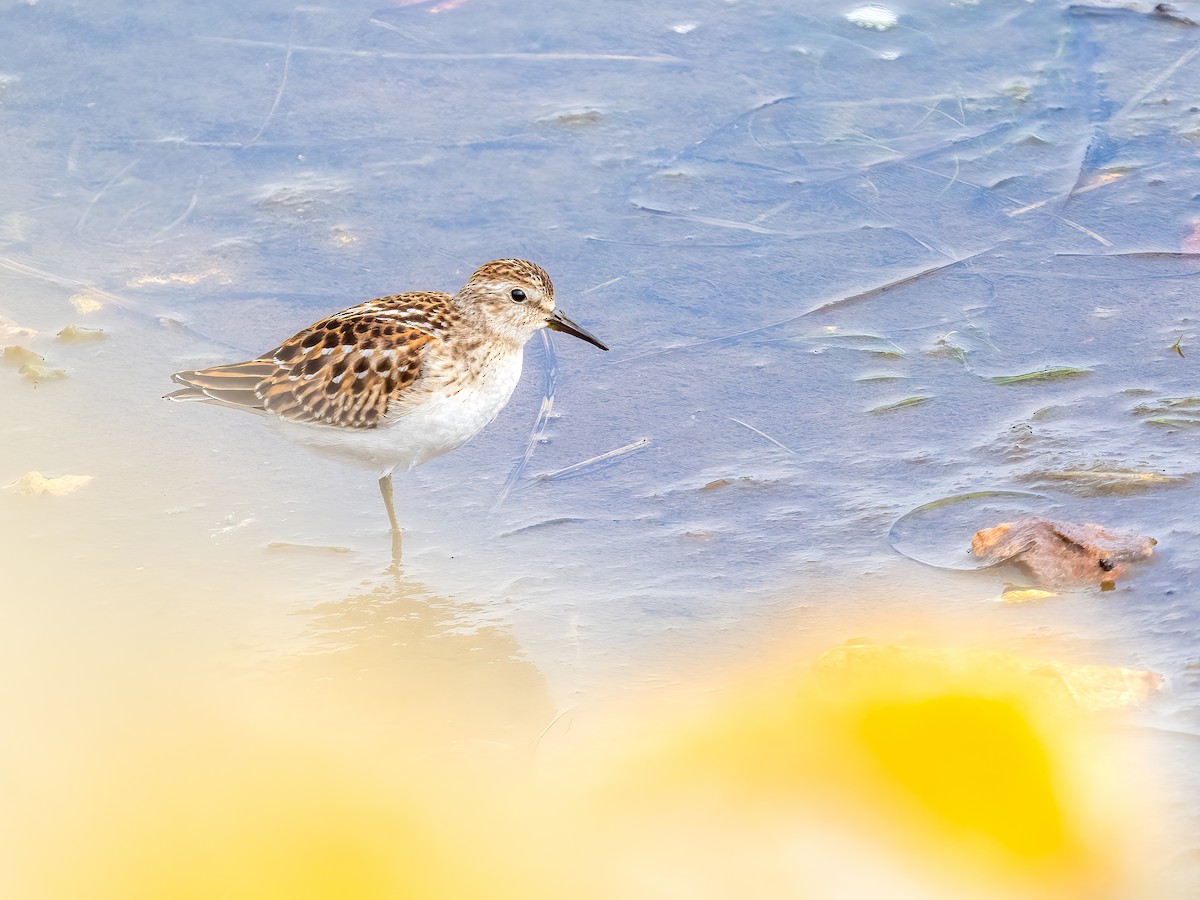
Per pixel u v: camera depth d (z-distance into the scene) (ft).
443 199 51.70
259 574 34.68
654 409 41.16
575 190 52.01
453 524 36.81
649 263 48.14
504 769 26.30
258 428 41.55
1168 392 39.65
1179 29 59.93
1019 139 53.42
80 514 37.14
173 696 17.21
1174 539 32.89
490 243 49.42
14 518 36.83
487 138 54.85
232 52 59.98
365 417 36.65
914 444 38.45
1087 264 46.34
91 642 31.42
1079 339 42.65
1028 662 26.89
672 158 53.52
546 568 34.50
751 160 53.16
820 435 39.29
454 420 37.40
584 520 36.42
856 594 32.14
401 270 48.08
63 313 46.24
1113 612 30.37
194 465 39.60
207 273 48.24
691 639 31.09
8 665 27.45
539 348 44.34
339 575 34.63
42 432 40.75
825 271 47.21
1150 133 53.31
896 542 34.27
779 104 56.18
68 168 53.62
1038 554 32.17
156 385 42.96
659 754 14.39
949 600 31.48
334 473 39.60
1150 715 26.18
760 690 16.28
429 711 29.01
